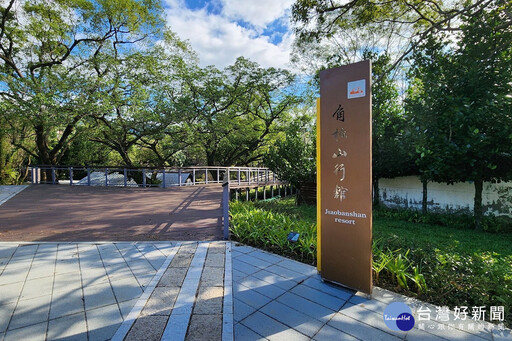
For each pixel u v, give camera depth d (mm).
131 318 2154
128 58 12617
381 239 3777
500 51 4863
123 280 2838
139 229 5039
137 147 21281
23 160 13641
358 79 2570
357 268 2584
